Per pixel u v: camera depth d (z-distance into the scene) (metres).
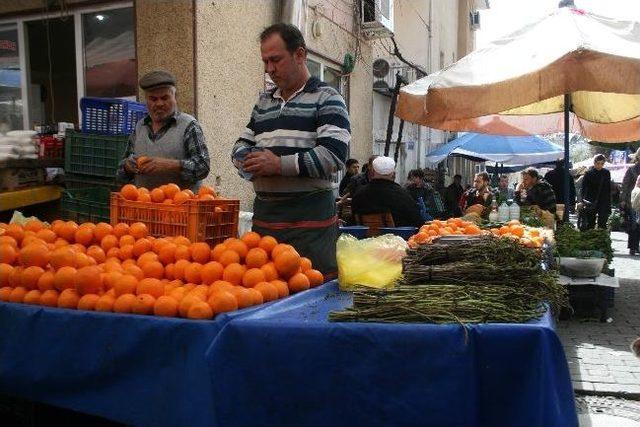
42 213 5.80
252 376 1.95
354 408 1.88
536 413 1.72
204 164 3.91
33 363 2.33
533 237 4.18
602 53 4.70
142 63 6.43
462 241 2.63
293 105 2.87
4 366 2.38
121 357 2.17
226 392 1.95
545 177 12.91
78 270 2.41
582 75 4.75
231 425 1.95
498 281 2.32
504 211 7.16
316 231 2.88
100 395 2.23
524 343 1.76
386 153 8.33
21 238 2.90
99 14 6.82
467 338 1.78
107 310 2.30
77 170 5.36
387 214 5.40
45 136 5.57
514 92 5.02
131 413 2.16
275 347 1.93
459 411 1.78
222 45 6.73
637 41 5.43
